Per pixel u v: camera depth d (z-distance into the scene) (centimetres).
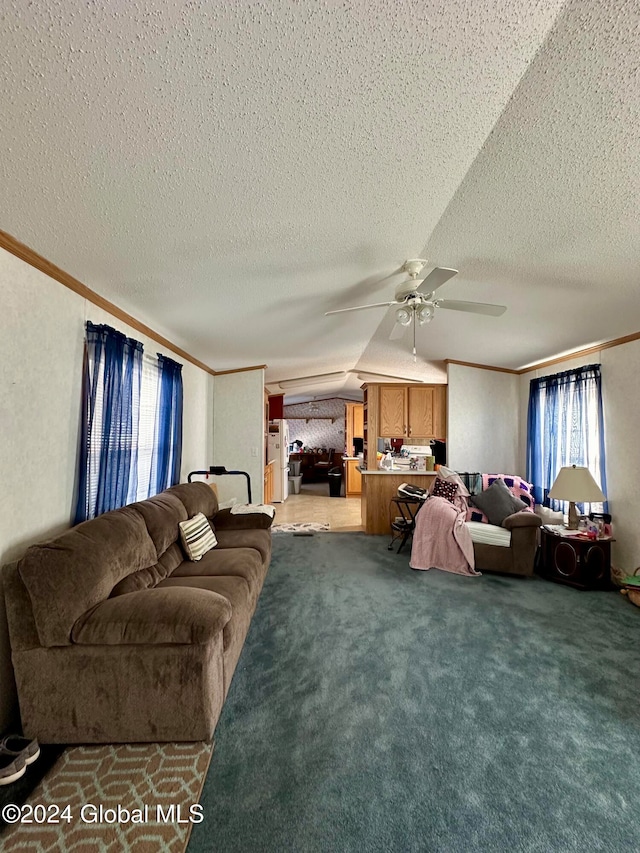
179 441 379
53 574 162
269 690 197
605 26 91
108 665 161
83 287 228
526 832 127
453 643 242
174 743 163
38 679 161
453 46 95
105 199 148
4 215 156
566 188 157
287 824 129
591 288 254
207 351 423
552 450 436
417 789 142
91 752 159
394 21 88
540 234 194
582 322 321
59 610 160
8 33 84
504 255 218
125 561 201
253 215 168
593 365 385
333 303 302
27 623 161
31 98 101
